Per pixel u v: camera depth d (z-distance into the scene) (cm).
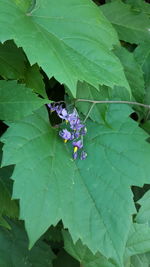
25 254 51
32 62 38
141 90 54
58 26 44
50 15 44
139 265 51
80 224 42
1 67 48
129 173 45
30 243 39
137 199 54
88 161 46
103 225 42
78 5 46
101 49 44
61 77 39
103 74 43
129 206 43
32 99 43
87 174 45
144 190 54
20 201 40
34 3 44
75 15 45
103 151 47
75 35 44
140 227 48
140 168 45
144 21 58
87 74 41
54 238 52
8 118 43
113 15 58
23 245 51
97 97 49
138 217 49
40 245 52
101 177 45
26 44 39
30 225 40
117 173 45
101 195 44
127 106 50
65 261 54
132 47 60
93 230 42
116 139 47
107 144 47
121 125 48
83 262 48
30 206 40
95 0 61
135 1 59
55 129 48
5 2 41
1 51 48
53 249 56
